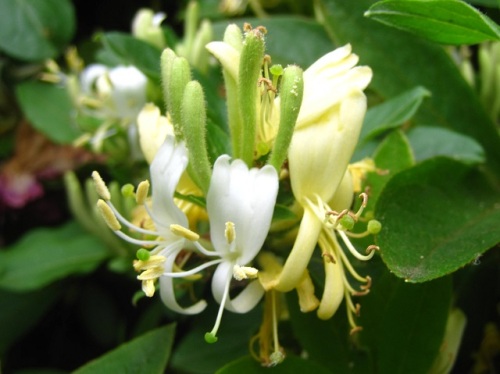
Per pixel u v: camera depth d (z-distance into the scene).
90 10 0.25
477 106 0.15
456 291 0.15
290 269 0.10
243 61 0.11
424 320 0.13
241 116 0.11
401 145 0.14
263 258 0.12
